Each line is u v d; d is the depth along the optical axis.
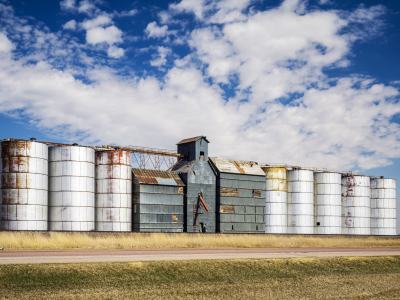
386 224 121.19
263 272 38.44
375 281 38.12
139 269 34.03
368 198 115.56
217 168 89.06
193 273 35.34
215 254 44.59
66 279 30.53
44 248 47.88
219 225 87.69
